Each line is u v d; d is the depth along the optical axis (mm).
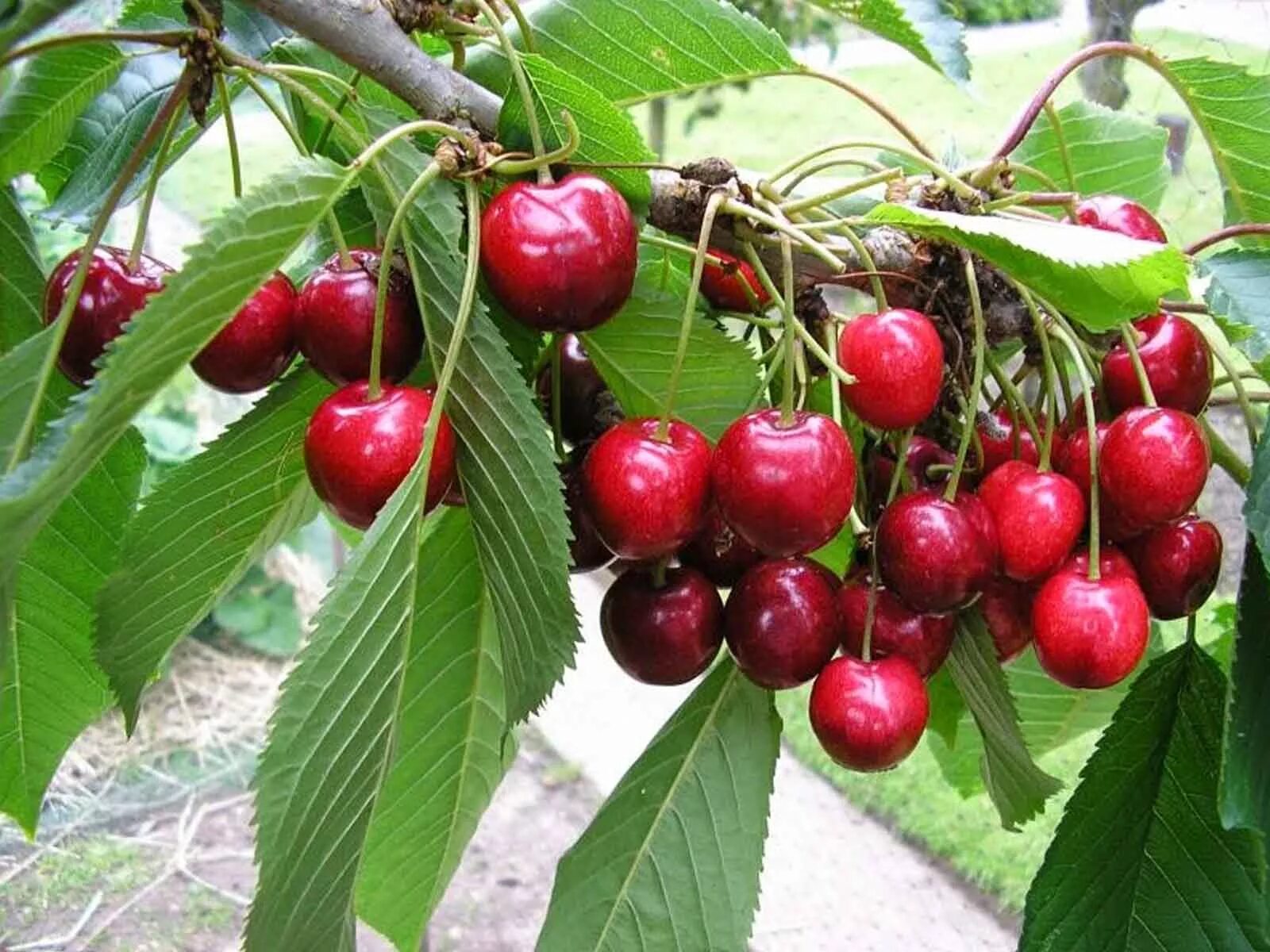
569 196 218
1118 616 242
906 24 278
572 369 283
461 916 890
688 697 284
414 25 253
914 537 241
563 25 306
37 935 776
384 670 209
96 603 261
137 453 291
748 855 268
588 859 266
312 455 217
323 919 220
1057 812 804
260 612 1208
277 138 1546
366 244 289
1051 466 269
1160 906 264
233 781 993
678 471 229
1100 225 269
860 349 235
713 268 301
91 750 1014
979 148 690
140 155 220
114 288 228
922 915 790
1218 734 271
